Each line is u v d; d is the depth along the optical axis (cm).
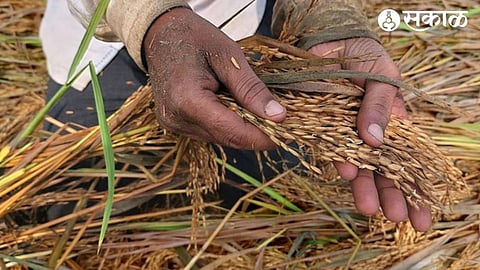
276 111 65
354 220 93
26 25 139
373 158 67
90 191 86
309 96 70
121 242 88
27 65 132
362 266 89
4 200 83
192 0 91
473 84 113
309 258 88
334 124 68
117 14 74
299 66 71
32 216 88
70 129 87
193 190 81
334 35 79
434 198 69
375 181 72
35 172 81
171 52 68
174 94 67
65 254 83
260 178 95
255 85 66
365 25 80
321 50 79
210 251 92
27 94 125
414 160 68
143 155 85
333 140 67
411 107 107
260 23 95
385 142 69
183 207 89
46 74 129
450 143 99
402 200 71
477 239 92
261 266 87
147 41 71
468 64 117
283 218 91
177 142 81
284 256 91
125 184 90
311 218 92
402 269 89
